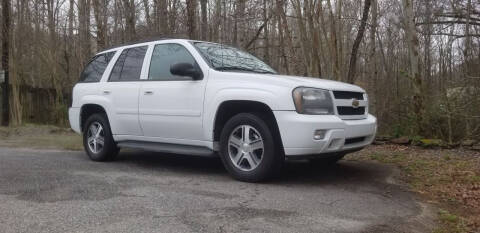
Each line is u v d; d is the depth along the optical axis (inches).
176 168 258.1
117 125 271.3
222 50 255.6
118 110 269.7
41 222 153.6
